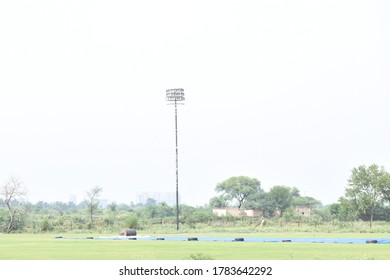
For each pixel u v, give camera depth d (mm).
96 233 186125
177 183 197625
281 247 97312
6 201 196625
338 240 120562
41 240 131375
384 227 183000
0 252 90688
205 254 82312
